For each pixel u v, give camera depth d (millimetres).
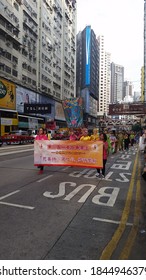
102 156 8625
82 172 9477
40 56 57625
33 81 53875
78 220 4500
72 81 87250
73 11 87562
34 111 46125
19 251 3318
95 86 130625
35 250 3354
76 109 23750
